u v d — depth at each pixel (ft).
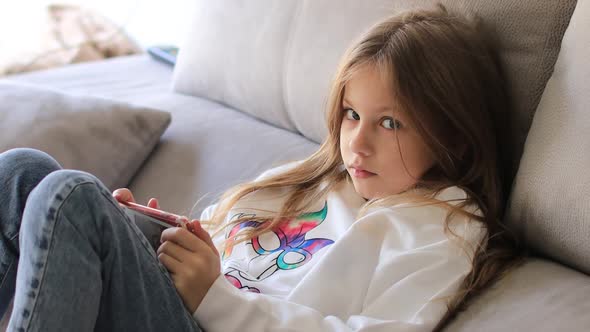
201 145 4.55
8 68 6.60
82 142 4.42
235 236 3.48
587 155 2.60
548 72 2.98
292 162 3.82
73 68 6.33
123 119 4.57
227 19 4.81
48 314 2.23
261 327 2.66
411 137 2.97
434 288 2.66
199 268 2.72
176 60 5.83
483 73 3.03
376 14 3.67
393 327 2.53
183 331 2.56
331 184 3.54
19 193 2.79
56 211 2.25
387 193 3.11
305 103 4.12
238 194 3.68
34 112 4.52
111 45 7.34
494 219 2.93
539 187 2.75
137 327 2.44
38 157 2.87
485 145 3.04
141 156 4.57
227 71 4.79
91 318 2.33
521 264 2.85
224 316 2.70
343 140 3.15
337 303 2.89
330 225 3.37
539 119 2.85
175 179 4.38
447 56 2.96
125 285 2.40
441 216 2.89
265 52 4.43
